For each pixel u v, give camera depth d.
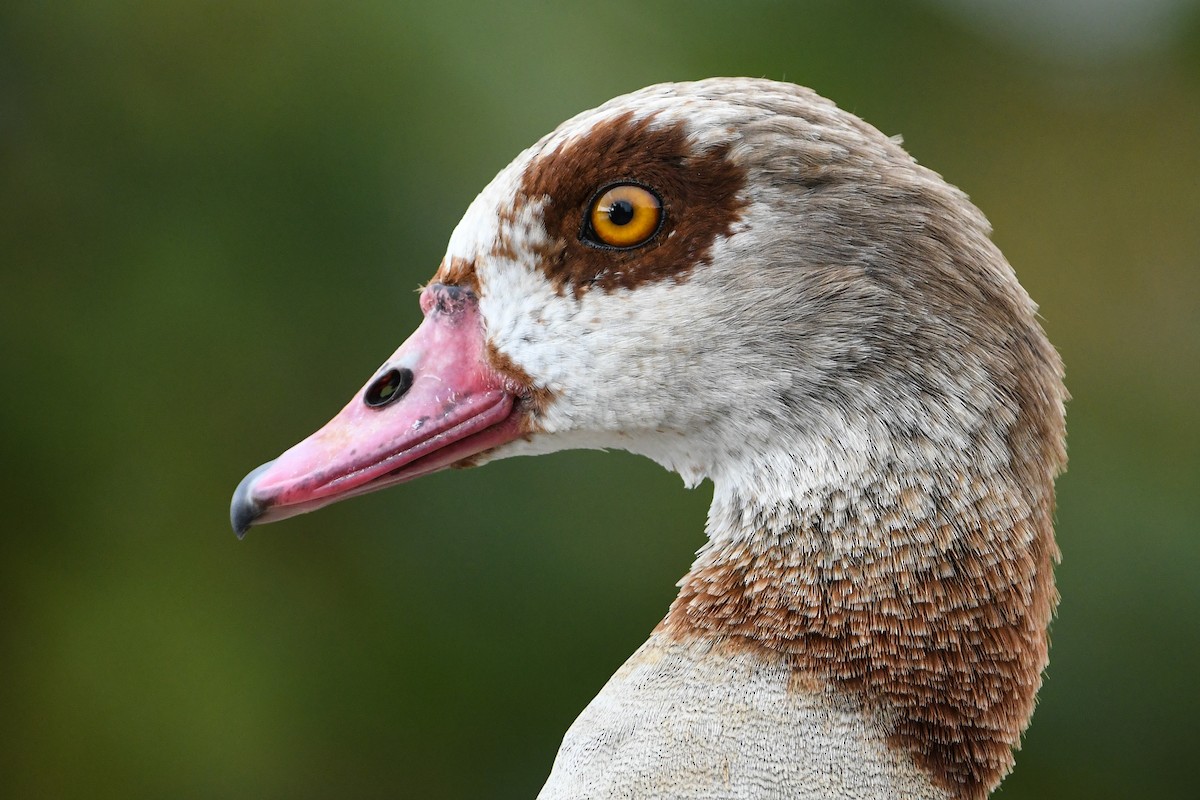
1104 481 9.57
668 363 4.62
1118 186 11.52
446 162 8.92
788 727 4.15
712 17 9.80
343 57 9.17
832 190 4.50
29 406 9.22
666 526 8.96
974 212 4.60
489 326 4.89
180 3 9.36
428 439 4.91
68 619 9.30
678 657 4.42
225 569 9.21
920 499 4.31
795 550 4.42
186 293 9.16
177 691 9.15
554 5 9.28
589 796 4.17
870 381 4.40
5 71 9.39
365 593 9.22
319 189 9.08
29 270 9.30
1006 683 4.28
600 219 4.68
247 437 9.10
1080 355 10.94
